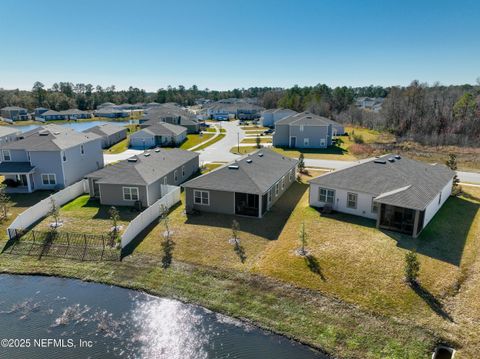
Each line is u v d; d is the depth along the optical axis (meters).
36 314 18.08
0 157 42.06
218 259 21.64
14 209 30.95
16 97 146.50
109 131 68.94
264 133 78.88
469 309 16.45
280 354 14.95
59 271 21.84
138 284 20.14
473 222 25.92
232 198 28.08
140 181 30.47
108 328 16.91
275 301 17.94
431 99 81.94
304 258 21.00
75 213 29.41
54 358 15.09
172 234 25.06
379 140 67.62
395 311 16.52
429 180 28.11
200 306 18.16
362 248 21.95
